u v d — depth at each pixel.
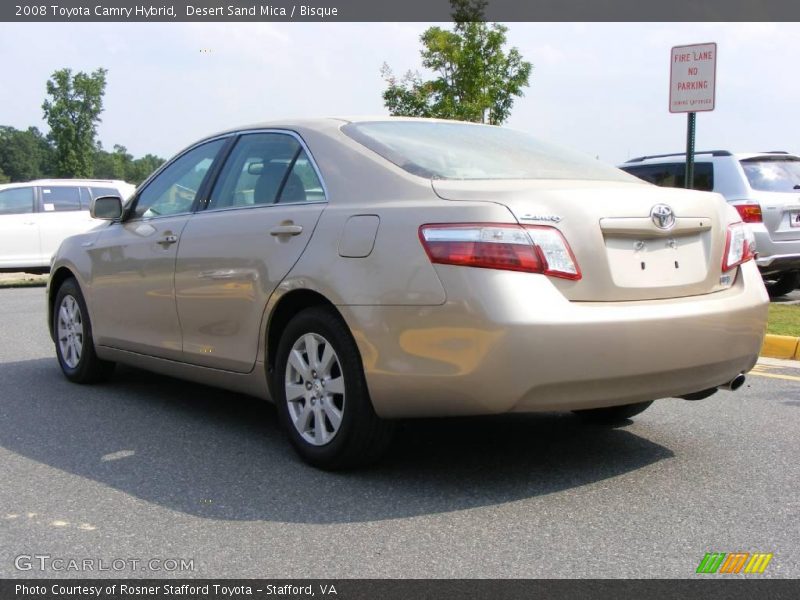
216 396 5.82
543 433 4.80
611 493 3.83
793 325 8.35
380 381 3.74
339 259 3.93
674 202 3.96
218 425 5.05
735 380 4.17
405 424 4.96
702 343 3.84
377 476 4.06
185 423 5.10
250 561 3.14
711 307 3.90
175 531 3.43
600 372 3.57
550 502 3.72
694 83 8.16
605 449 4.50
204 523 3.51
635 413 4.87
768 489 3.89
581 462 4.27
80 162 70.06
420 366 3.62
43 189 16.09
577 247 3.64
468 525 3.46
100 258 5.79
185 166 5.38
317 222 4.12
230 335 4.61
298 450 4.23
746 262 4.25
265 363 4.40
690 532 3.39
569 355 3.51
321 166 4.32
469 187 3.78
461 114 19.61
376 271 3.77
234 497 3.80
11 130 144.88
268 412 5.36
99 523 3.53
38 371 6.78
